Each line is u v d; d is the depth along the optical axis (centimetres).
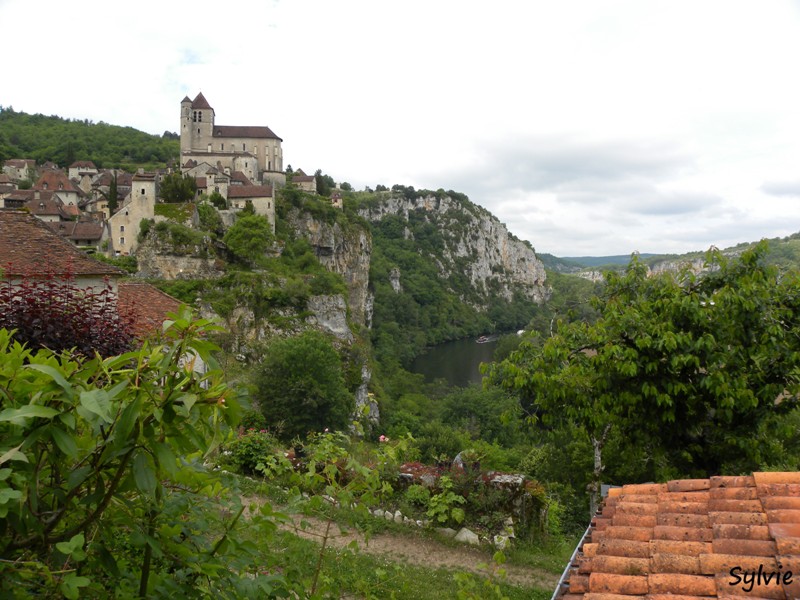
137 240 6675
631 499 523
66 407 229
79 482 240
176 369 249
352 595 705
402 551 1000
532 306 18475
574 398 904
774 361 844
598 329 897
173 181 7469
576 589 388
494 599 736
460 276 17388
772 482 472
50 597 251
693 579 357
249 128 10406
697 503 474
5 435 228
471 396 5816
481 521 1114
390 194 18975
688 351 802
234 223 7538
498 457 2431
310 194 10325
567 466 2027
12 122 16662
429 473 1210
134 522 279
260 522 345
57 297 995
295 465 1151
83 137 15500
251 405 266
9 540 242
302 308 6550
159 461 238
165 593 289
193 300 6100
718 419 873
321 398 3741
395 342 10306
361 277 10562
